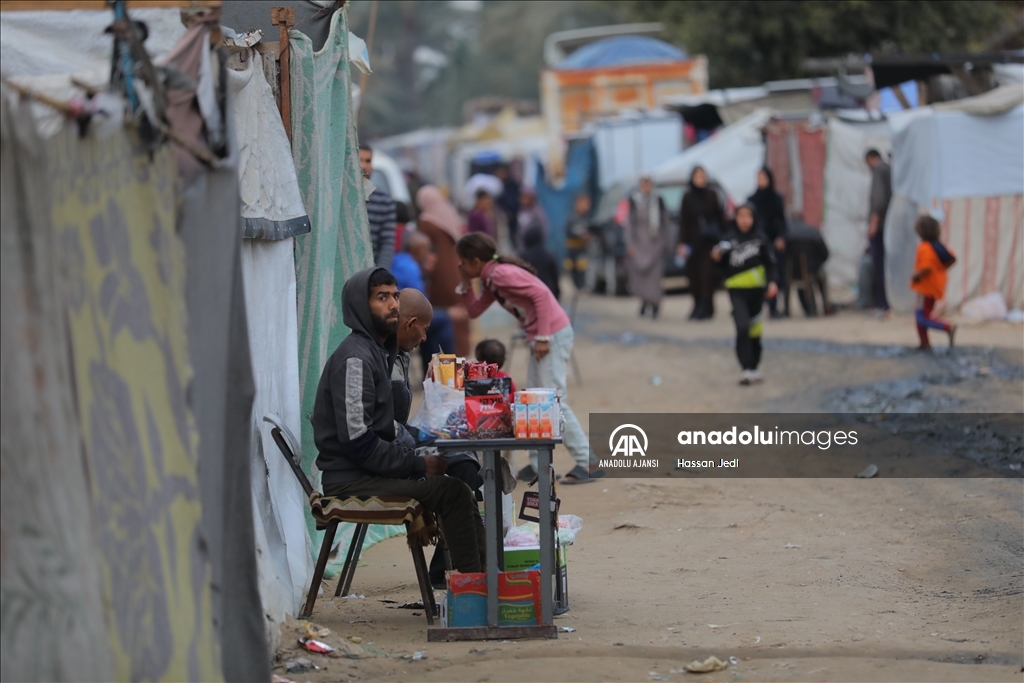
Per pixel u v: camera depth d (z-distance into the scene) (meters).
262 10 17.52
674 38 76.88
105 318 9.25
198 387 9.71
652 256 49.22
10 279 8.92
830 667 11.85
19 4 10.20
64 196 9.02
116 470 9.31
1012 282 40.16
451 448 12.67
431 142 130.75
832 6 59.09
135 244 9.39
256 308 14.25
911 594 15.03
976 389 28.42
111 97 9.31
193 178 9.71
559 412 13.18
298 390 15.45
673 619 13.91
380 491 13.78
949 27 56.25
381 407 14.02
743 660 12.23
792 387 31.31
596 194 70.62
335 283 18.08
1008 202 39.69
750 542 17.95
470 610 13.34
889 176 42.97
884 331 39.00
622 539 18.41
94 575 9.16
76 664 9.14
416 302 15.47
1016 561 16.03
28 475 9.09
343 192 18.28
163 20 10.19
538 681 11.55
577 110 79.88
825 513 19.52
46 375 9.01
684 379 34.06
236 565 10.28
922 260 33.53
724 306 53.84
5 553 9.11
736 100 57.94
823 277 45.31
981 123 39.38
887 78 42.88
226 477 10.20
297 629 12.70
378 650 12.68
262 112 14.73
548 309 20.67
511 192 75.56
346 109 17.88
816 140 47.69
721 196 54.34
